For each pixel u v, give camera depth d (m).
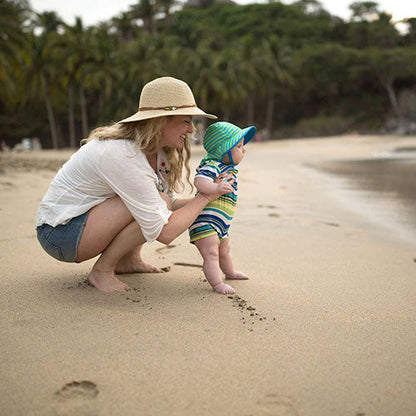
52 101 41.84
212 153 2.71
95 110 48.28
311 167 14.30
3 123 46.06
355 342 2.12
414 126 48.78
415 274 3.29
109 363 1.85
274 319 2.34
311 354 1.99
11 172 9.15
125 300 2.49
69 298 2.49
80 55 35.88
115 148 2.39
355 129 53.84
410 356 2.01
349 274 3.21
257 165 15.24
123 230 2.54
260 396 1.67
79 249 2.53
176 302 2.49
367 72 55.41
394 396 1.70
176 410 1.57
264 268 3.27
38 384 1.70
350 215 5.89
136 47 40.47
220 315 2.34
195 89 43.44
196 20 73.50
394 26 63.28
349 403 1.65
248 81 47.34
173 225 2.48
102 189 2.46
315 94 58.75
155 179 2.48
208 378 1.77
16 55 23.86
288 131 55.88
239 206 6.08
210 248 2.68
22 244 3.56
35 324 2.17
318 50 56.19
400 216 5.89
